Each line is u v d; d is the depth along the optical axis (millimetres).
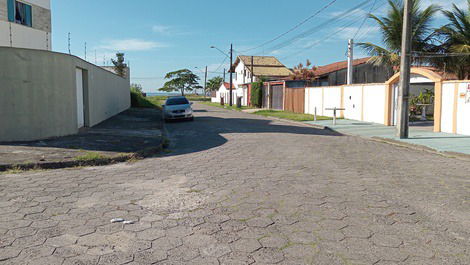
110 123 16688
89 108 14375
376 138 12312
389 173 6734
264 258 3281
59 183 5992
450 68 19547
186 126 16984
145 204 4852
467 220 4215
